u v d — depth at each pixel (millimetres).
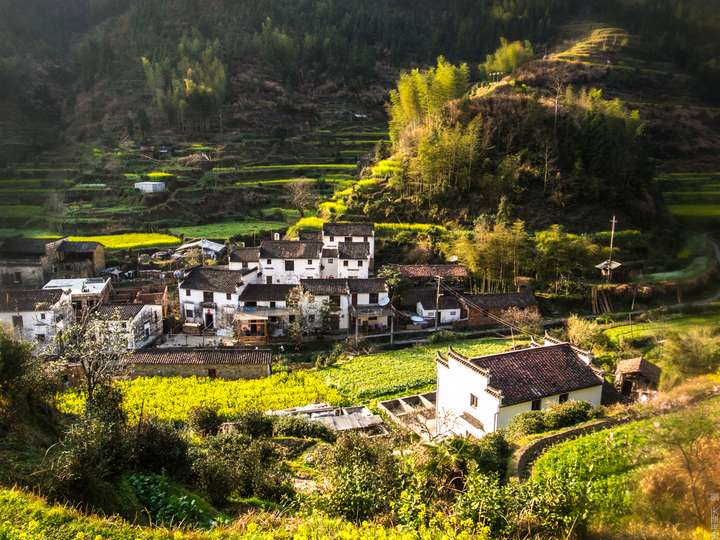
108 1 191750
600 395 32031
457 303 61250
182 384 44312
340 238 68750
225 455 22828
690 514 8336
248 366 47000
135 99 143750
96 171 111188
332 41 168500
